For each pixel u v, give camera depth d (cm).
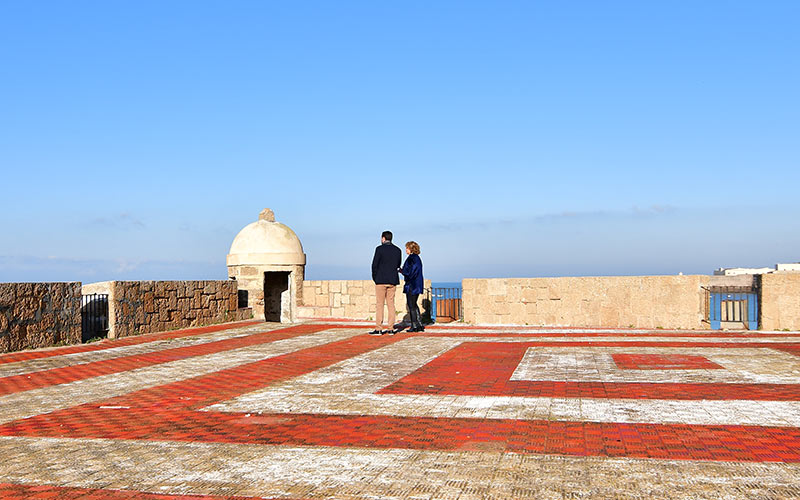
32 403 749
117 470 483
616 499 404
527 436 553
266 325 1662
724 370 854
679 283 1444
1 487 451
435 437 556
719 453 492
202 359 1079
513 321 1598
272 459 502
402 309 1706
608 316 1511
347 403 703
